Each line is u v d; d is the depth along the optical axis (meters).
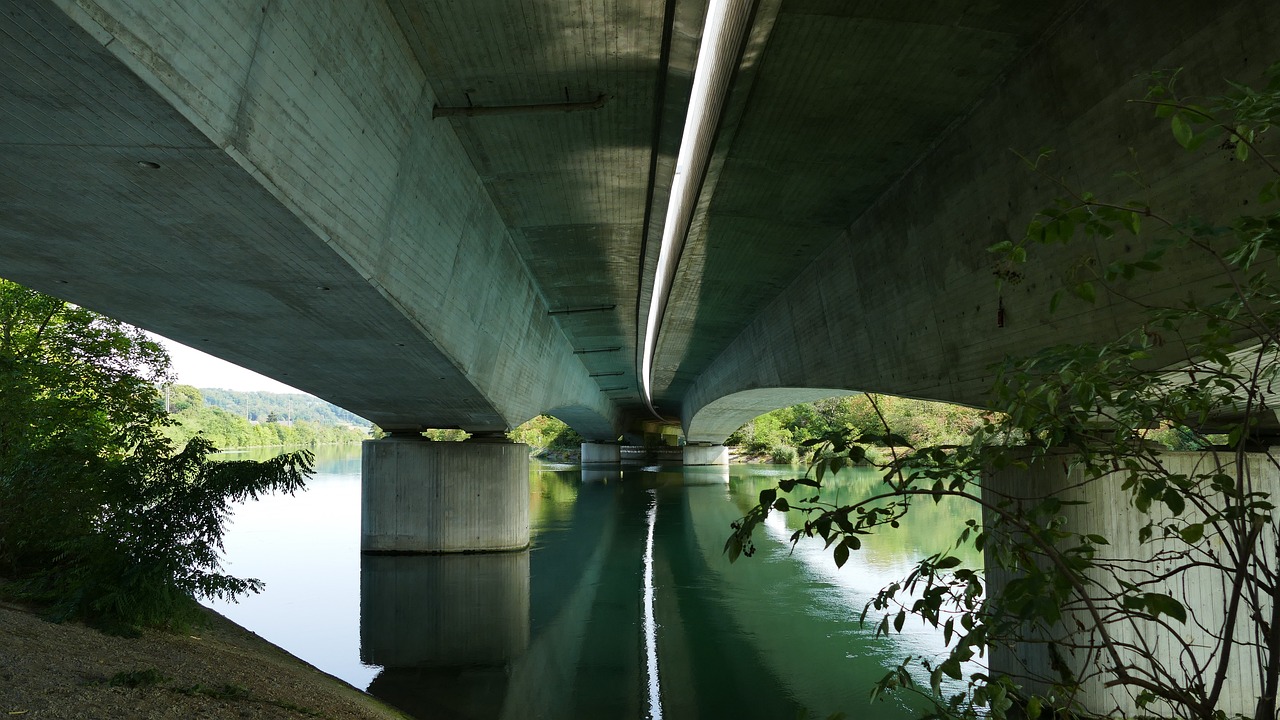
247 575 19.67
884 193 14.58
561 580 19.91
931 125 11.68
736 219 16.52
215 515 10.22
